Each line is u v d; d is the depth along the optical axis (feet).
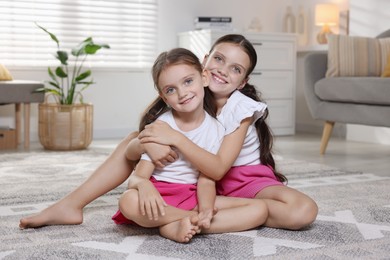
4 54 14.55
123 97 15.81
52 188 8.30
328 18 15.72
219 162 5.53
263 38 15.69
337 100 11.76
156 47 16.24
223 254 4.94
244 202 5.69
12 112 14.51
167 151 5.41
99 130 15.52
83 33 15.35
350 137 15.19
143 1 15.93
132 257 4.85
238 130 5.77
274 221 5.79
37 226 5.90
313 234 5.63
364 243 5.34
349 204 7.14
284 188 5.85
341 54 12.37
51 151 12.74
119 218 5.90
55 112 12.84
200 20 15.84
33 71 14.73
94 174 6.10
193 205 5.55
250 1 17.25
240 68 5.85
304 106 17.35
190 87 5.35
